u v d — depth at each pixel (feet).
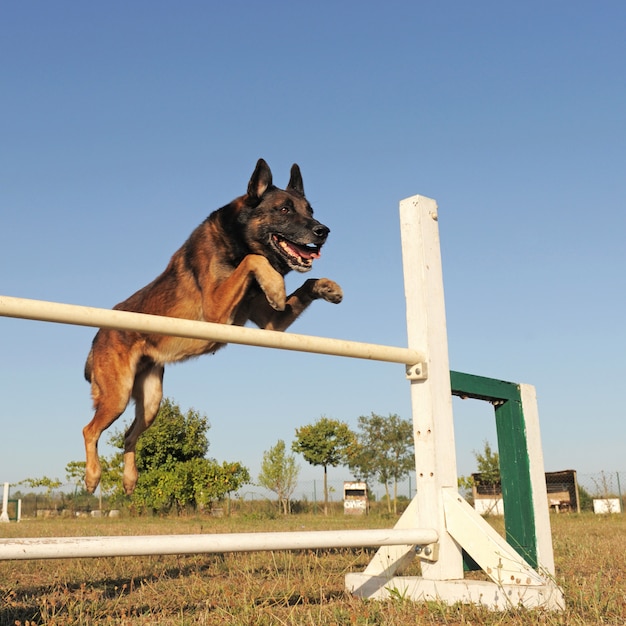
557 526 42.73
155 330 9.48
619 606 10.72
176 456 78.54
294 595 13.05
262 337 10.50
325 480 99.71
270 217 16.05
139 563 18.79
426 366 12.78
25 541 8.42
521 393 14.44
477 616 10.57
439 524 12.35
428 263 13.30
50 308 8.66
